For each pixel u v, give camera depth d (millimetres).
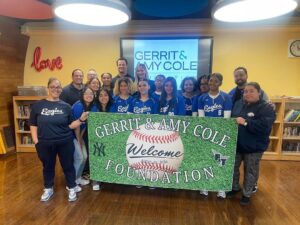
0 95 4309
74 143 2852
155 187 2928
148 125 2633
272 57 4336
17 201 2672
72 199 2672
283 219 2354
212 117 2510
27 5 1644
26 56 4871
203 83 3205
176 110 2855
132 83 3146
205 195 2809
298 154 4156
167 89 2816
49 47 4773
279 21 4121
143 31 4457
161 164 2660
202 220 2322
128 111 2932
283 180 3311
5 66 4379
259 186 3111
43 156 2580
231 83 4465
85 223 2258
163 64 4492
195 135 2562
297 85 4359
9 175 3426
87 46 4688
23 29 4594
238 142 2541
